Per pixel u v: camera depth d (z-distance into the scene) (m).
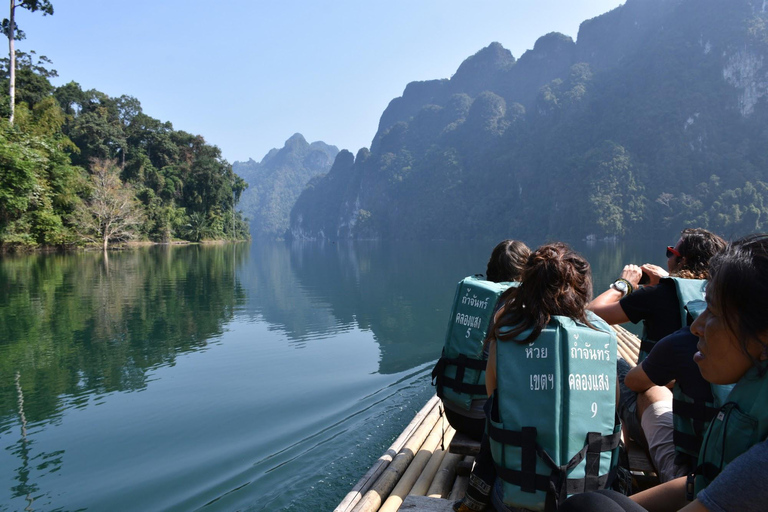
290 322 11.55
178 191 74.94
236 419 5.27
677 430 1.95
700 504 1.03
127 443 4.66
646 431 2.31
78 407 5.71
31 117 39.22
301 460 4.21
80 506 3.54
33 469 4.15
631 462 2.49
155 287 17.50
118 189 44.88
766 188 107.12
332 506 3.46
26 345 8.85
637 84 157.62
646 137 138.50
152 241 62.22
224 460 4.24
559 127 168.12
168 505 3.52
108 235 42.38
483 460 1.97
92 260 29.91
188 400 5.91
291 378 6.88
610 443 1.71
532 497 1.68
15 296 14.66
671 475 2.00
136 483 3.86
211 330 10.38
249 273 26.55
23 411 5.59
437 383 2.80
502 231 162.88
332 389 6.32
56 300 13.93
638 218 119.44
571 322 1.80
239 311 13.08
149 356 8.16
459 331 2.65
